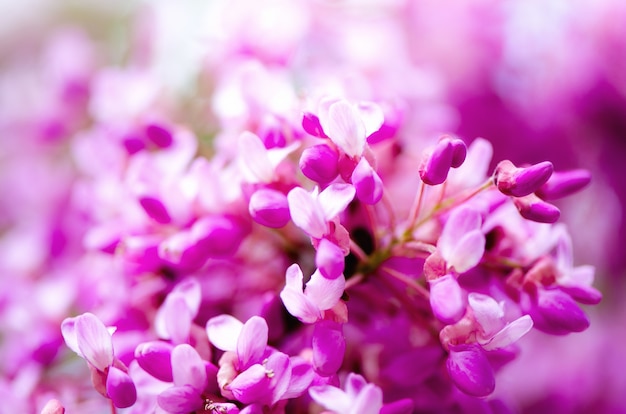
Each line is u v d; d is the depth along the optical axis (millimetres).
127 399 140
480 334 140
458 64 226
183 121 204
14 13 294
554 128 226
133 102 200
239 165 154
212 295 163
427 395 153
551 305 148
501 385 183
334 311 141
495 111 225
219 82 200
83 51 242
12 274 218
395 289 154
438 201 151
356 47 210
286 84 174
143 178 164
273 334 155
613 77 225
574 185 147
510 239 153
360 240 152
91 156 200
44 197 234
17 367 183
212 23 206
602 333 231
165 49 223
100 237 165
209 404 140
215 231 155
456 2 226
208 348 148
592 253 226
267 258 166
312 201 139
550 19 228
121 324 162
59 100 237
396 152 168
